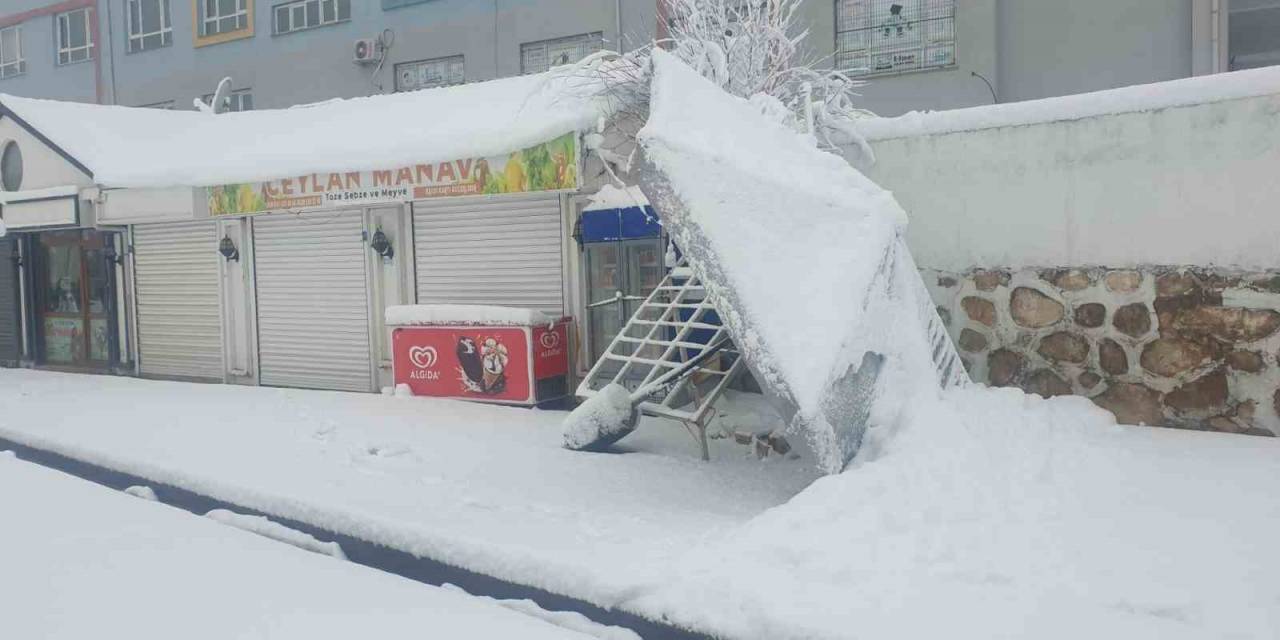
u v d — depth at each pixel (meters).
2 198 14.09
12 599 4.54
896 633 3.50
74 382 13.50
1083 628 3.42
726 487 6.39
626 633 4.16
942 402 5.66
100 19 25.28
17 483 7.18
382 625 4.17
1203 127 6.22
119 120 14.62
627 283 9.25
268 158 11.09
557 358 9.85
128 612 4.35
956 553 4.10
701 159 5.51
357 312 11.64
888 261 5.73
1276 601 3.43
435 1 19.55
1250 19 12.90
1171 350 6.41
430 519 5.50
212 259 13.06
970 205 7.25
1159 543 4.01
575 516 5.59
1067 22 13.21
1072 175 6.77
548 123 8.56
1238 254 6.13
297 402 10.69
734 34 8.70
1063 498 4.57
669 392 7.74
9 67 27.69
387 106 12.00
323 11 21.36
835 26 14.46
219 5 23.19
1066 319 6.85
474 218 10.55
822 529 4.44
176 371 13.74
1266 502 4.39
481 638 4.02
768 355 5.16
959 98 13.65
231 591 4.64
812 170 6.14
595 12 17.48
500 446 7.86
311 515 5.95
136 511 6.30
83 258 14.97
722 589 4.03
